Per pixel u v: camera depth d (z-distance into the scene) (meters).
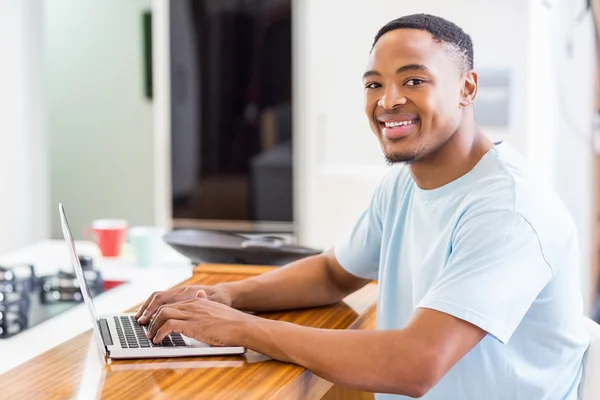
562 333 1.48
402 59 1.42
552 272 1.39
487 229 1.35
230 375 1.31
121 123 4.83
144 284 2.18
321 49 3.95
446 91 1.43
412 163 1.54
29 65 4.34
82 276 1.40
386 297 1.69
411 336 1.32
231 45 4.23
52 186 4.97
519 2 3.68
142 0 4.68
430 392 1.51
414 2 3.81
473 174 1.48
